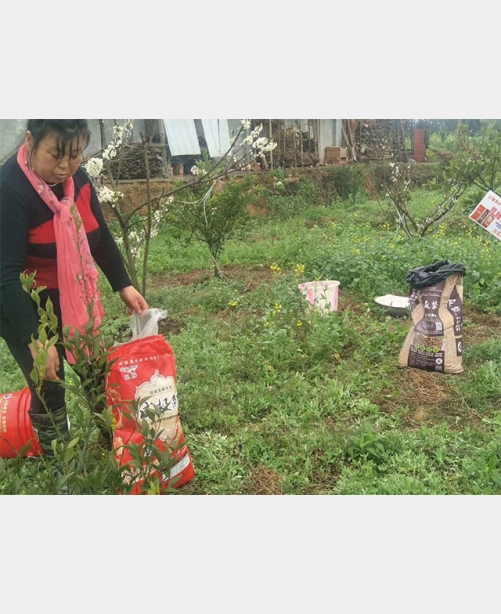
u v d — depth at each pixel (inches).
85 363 106.0
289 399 159.8
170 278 326.3
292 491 126.0
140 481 111.0
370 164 661.3
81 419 103.8
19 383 175.6
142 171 450.3
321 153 643.5
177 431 118.6
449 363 178.5
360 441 137.1
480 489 123.6
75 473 100.3
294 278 278.8
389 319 211.8
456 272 176.2
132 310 137.7
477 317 232.2
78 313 120.0
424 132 729.6
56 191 117.5
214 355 187.8
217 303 259.8
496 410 158.1
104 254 134.3
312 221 512.1
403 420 153.6
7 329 115.0
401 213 395.9
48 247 116.1
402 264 285.3
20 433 133.6
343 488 123.6
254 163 549.6
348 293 269.7
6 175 110.1
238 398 161.5
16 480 97.5
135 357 114.5
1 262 109.0
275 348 186.4
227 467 131.9
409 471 130.4
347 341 200.7
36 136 106.4
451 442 140.7
